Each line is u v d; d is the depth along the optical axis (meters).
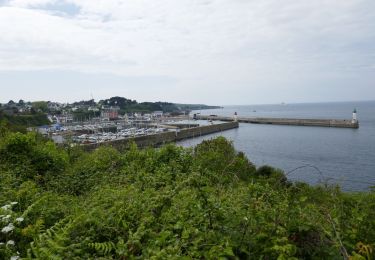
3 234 4.82
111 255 4.11
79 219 4.96
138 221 5.09
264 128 111.31
